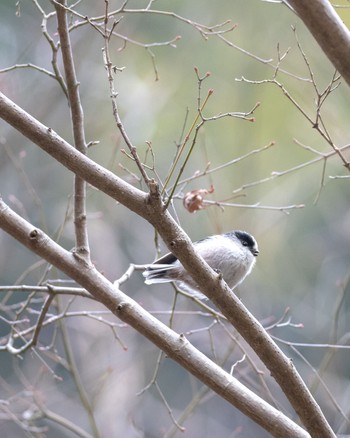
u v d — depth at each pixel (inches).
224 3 633.0
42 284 286.8
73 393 524.1
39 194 607.5
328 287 593.3
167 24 644.7
